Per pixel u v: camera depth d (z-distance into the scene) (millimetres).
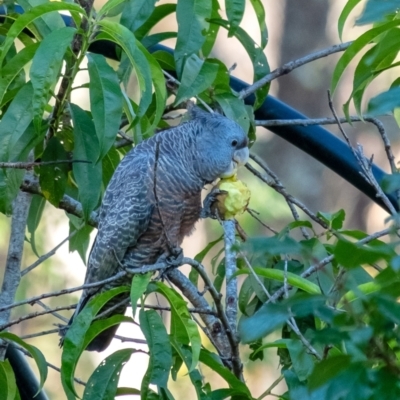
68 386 5523
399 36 4383
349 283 3814
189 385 15336
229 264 6961
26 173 7719
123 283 8242
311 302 3588
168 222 8375
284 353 7176
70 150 7586
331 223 7082
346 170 8117
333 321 3516
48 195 7418
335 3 24109
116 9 7762
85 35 6301
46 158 7246
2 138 6230
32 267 7641
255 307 7688
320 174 22812
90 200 6852
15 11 8133
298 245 3570
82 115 6965
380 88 19609
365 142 24062
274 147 22828
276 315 3549
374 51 4617
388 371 3426
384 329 3436
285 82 23516
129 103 7031
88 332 5711
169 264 6926
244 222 18391
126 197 8117
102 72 6289
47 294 5602
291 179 22641
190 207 8609
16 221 7707
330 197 23422
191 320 5695
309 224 6848
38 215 8445
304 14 23344
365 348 3471
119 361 5891
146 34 8203
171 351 5660
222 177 8453
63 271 18672
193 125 8656
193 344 5578
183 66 7227
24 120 6242
